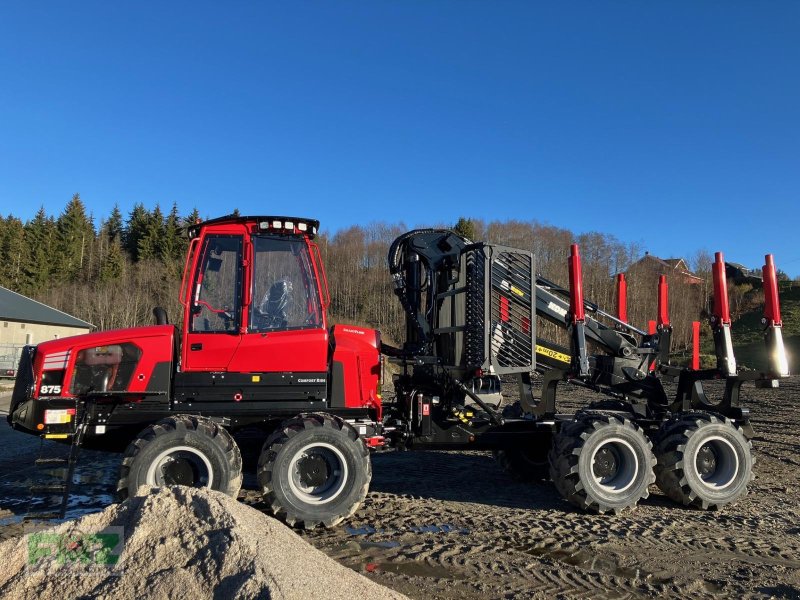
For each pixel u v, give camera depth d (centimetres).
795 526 590
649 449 639
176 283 5828
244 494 678
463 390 677
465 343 680
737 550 518
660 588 437
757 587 440
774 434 1140
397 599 368
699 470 657
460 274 730
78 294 6050
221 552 341
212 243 607
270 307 607
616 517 615
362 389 624
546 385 733
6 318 3891
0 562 358
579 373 669
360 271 5062
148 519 381
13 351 3362
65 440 582
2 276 6606
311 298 619
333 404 611
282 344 601
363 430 596
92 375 575
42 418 557
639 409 775
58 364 573
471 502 668
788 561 494
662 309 798
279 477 549
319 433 559
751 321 4647
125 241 8088
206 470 540
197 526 371
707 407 734
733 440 659
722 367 696
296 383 605
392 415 709
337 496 558
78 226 7662
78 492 702
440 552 502
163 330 600
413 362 689
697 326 805
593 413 679
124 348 586
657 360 795
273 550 355
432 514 614
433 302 739
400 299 738
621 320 830
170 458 540
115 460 897
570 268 686
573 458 619
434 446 682
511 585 438
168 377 589
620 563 484
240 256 609
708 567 478
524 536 548
